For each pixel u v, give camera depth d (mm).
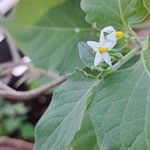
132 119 118
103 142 117
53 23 206
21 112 449
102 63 130
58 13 203
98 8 140
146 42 134
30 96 201
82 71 134
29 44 212
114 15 140
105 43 131
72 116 131
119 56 130
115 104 120
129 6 138
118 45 134
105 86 123
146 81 122
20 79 263
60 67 206
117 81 123
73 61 203
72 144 175
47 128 138
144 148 115
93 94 122
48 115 139
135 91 121
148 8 136
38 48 211
